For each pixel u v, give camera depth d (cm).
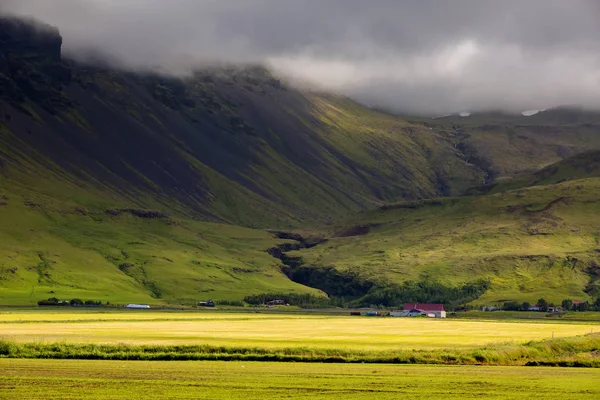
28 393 14825
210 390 15488
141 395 14838
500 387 16412
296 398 14788
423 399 14888
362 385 16362
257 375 17500
